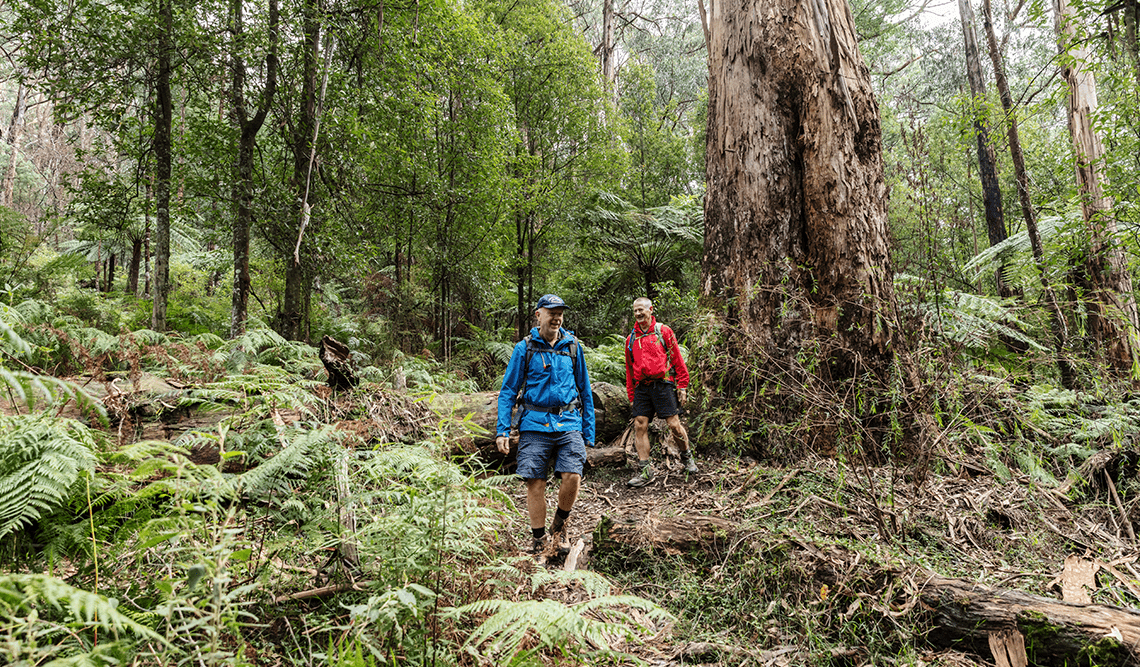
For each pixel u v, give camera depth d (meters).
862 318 4.19
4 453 1.77
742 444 4.27
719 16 4.97
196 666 1.58
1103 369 4.36
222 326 8.66
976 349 4.68
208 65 6.35
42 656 1.29
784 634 2.39
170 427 3.38
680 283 12.54
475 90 8.68
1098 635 1.95
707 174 5.09
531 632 2.08
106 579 1.88
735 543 2.89
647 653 2.33
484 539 2.52
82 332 4.49
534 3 11.26
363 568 2.19
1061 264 5.68
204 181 6.84
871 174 4.55
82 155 6.84
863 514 3.13
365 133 7.05
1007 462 3.80
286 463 2.18
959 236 4.22
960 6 11.74
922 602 2.30
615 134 13.05
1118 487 3.56
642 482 4.31
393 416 4.00
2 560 1.69
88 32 6.10
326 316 8.32
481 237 9.02
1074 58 5.81
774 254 4.55
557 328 3.37
